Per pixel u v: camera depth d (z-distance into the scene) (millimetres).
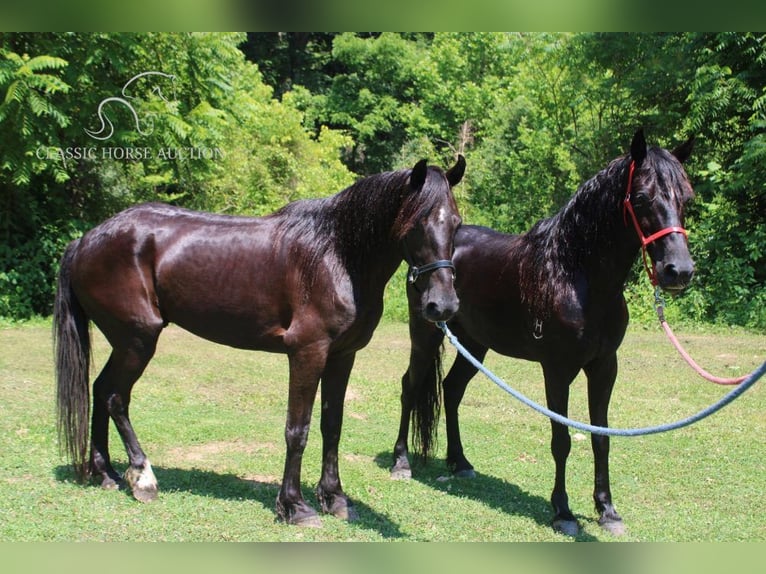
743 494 5254
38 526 4062
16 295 11539
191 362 8977
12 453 5359
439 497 5062
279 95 29219
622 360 10172
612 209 4203
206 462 5527
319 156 20000
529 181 17188
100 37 11328
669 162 3961
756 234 13055
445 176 3920
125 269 4488
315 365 4250
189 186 15195
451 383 5707
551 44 16609
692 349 10945
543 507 4941
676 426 3068
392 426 6988
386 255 4215
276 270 4344
